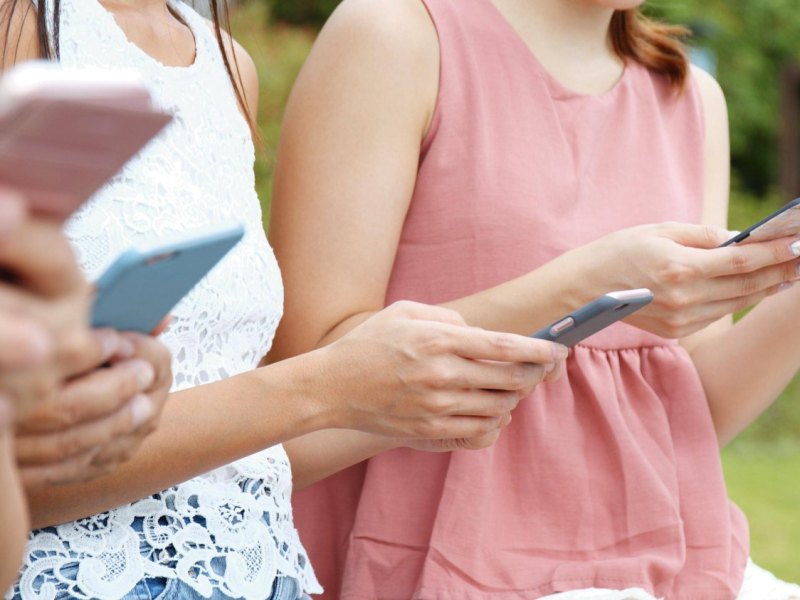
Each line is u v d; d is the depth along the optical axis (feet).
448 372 7.00
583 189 9.73
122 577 6.88
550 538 9.29
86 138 4.02
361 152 9.29
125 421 5.42
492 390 7.28
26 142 3.94
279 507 8.00
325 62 9.53
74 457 5.44
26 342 3.94
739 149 49.24
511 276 9.32
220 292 7.74
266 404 6.96
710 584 9.45
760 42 48.65
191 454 6.79
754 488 30.48
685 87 10.71
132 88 3.98
